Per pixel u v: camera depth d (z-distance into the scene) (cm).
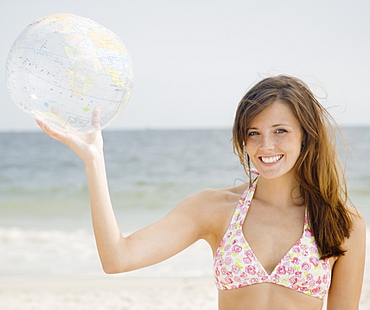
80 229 1169
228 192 294
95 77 215
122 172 2581
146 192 1925
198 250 895
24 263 840
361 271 279
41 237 1060
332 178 272
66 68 211
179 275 763
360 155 2836
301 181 274
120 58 223
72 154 3506
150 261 261
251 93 268
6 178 2450
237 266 268
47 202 1700
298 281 264
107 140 5059
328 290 285
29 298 664
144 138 5262
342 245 271
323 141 270
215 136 5225
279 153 261
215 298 657
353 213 277
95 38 219
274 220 277
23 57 213
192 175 2386
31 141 4875
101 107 222
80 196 1825
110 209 243
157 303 641
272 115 259
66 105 216
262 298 265
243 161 286
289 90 262
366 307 604
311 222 271
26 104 220
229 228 277
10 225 1259
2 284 725
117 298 664
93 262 843
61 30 215
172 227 272
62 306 634
